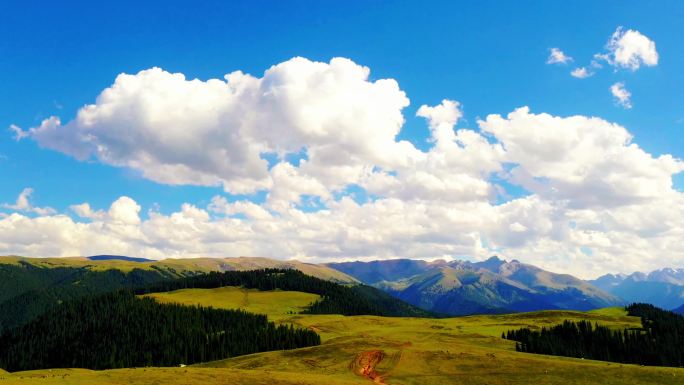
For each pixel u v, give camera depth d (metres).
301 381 87.12
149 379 79.00
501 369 106.38
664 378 94.06
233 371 93.00
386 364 115.62
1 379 74.31
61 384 72.25
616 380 94.50
